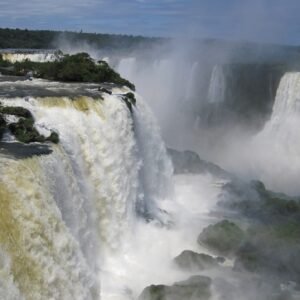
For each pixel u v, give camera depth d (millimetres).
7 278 16484
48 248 18969
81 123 28016
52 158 22109
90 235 25547
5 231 17344
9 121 25016
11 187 18578
